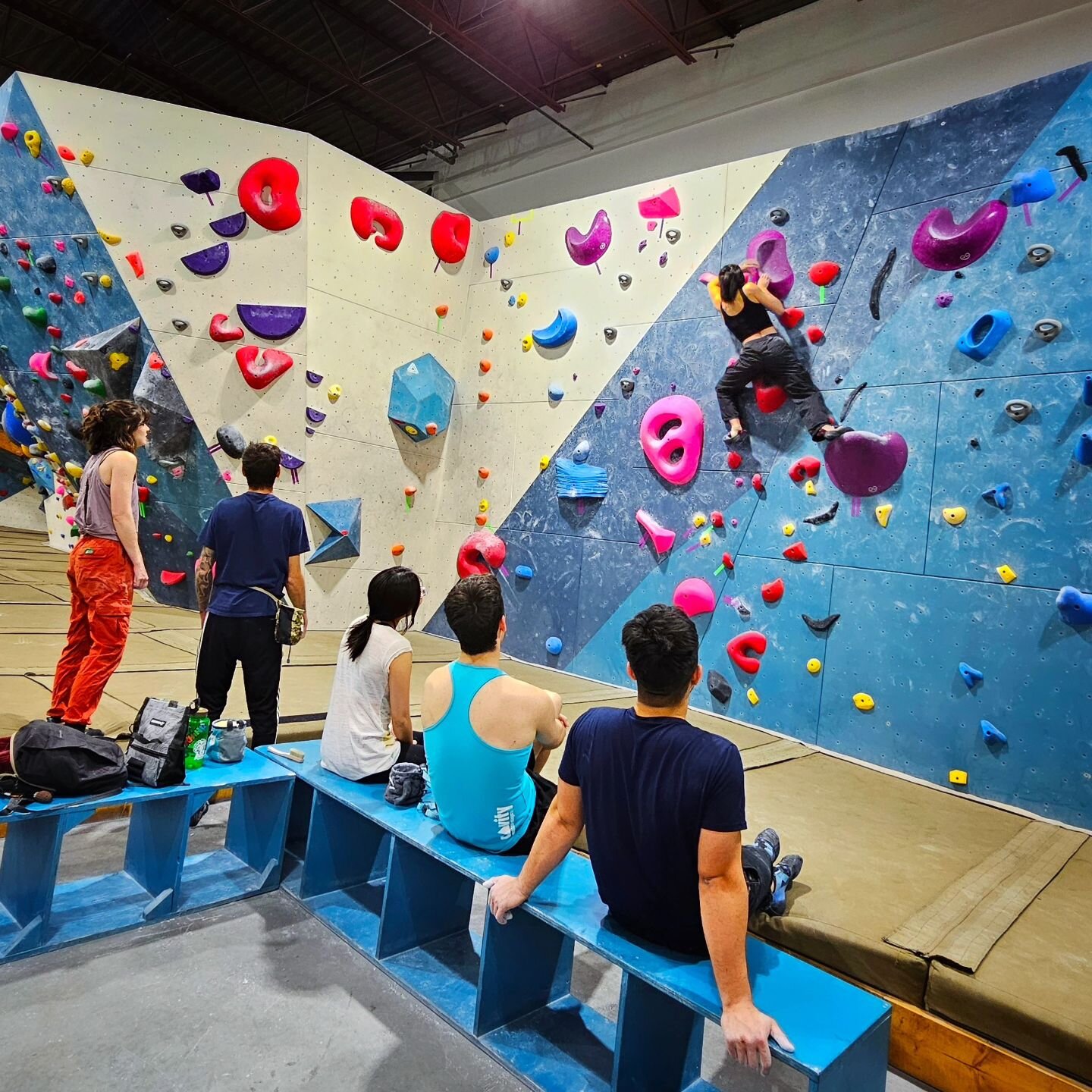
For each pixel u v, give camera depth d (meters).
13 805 2.09
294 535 3.12
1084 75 3.72
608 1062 1.95
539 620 6.09
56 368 6.11
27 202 5.61
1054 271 3.75
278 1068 1.80
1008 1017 1.87
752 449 4.86
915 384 4.18
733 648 4.84
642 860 1.69
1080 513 3.62
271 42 8.30
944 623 4.01
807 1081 1.96
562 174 8.60
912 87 6.22
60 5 7.94
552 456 6.09
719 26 7.19
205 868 2.73
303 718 3.90
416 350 6.67
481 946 2.42
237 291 5.86
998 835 3.26
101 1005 1.96
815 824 3.17
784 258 4.76
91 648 3.08
